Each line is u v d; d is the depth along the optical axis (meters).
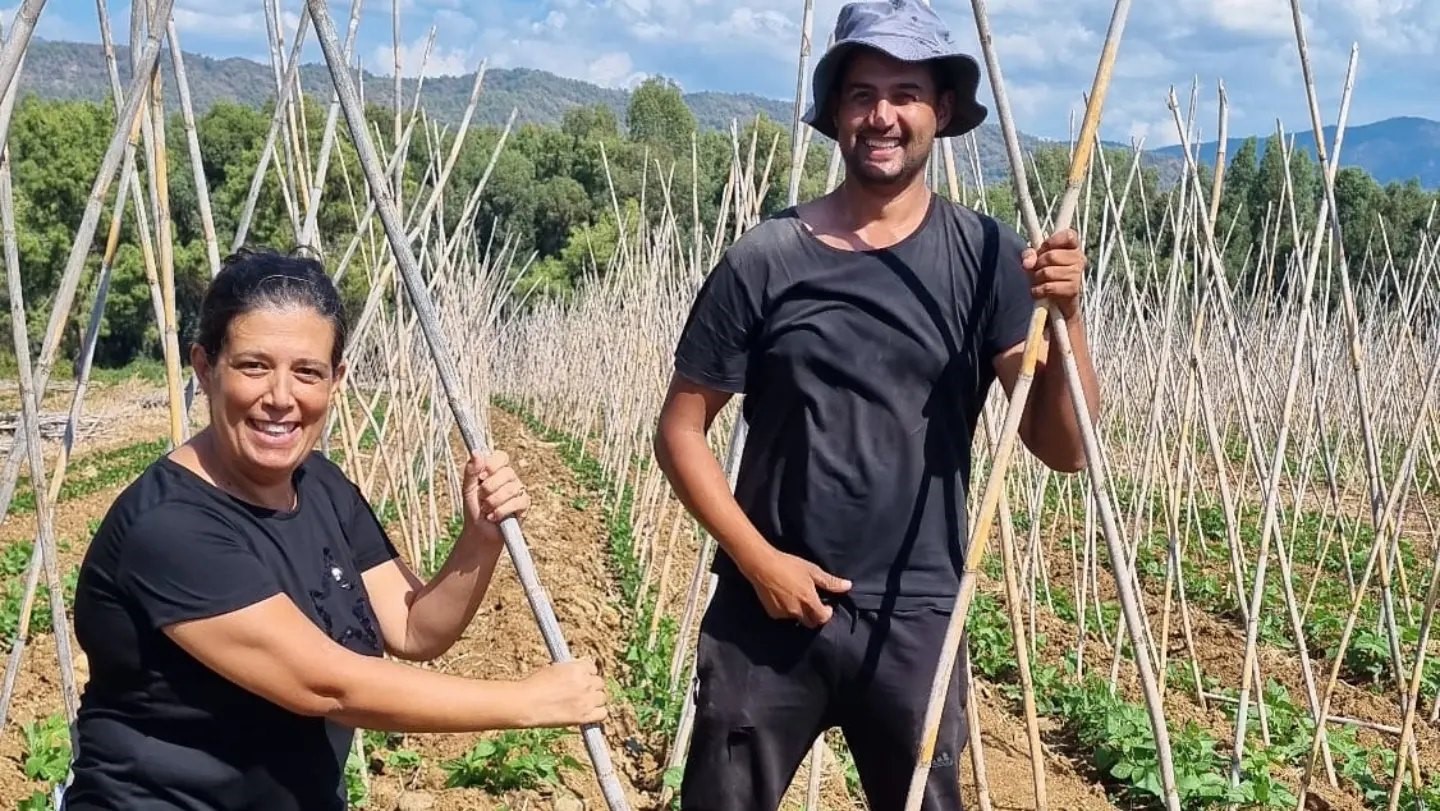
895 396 3.22
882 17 3.13
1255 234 27.16
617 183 43.31
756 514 3.39
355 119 2.74
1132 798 6.64
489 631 8.99
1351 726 7.81
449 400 2.81
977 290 3.24
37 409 3.25
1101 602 11.14
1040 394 3.24
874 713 3.34
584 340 21.75
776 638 3.37
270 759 2.56
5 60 2.60
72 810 2.54
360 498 2.99
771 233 3.30
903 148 3.18
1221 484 6.42
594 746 2.69
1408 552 13.59
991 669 8.92
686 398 3.39
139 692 2.49
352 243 4.86
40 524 3.42
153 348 44.66
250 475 2.55
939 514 3.30
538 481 19.89
